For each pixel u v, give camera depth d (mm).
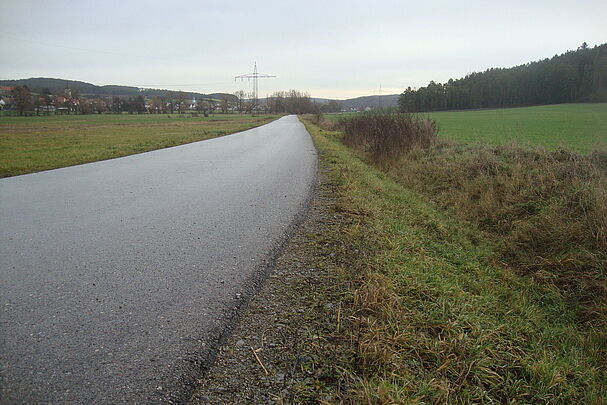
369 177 9977
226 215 6109
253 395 2213
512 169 8586
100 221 5723
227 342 2727
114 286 3574
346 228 5371
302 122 56688
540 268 5242
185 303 3275
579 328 4023
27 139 26219
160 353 2582
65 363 2453
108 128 42812
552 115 47188
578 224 5594
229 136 26922
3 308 3148
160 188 8289
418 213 7246
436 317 3215
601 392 2820
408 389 2318
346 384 2322
